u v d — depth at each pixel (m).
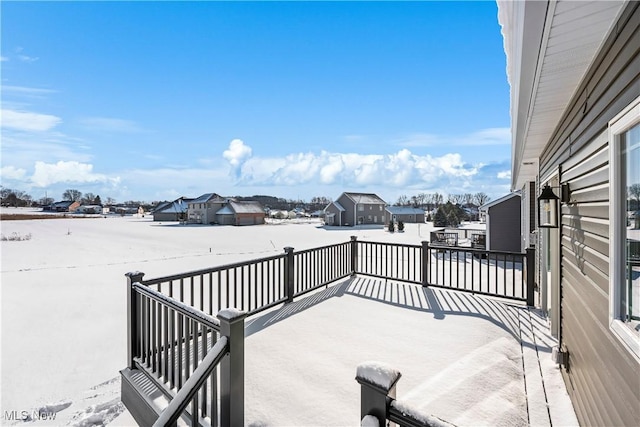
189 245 16.50
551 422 2.09
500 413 2.12
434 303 4.63
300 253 4.95
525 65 1.63
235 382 1.82
